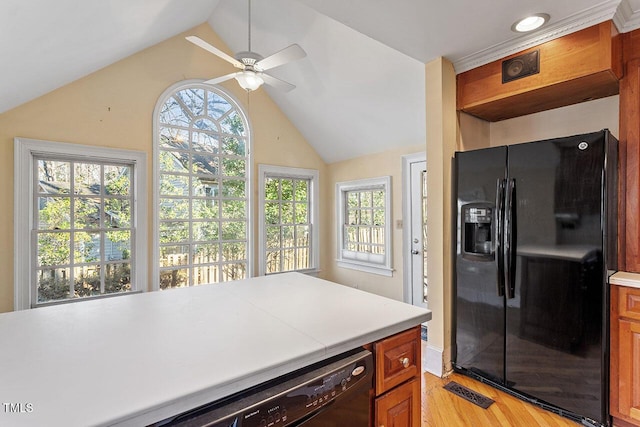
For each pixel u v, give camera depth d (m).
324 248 4.93
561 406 1.91
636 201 1.93
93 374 0.80
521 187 2.06
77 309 1.32
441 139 2.43
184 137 3.74
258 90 4.27
